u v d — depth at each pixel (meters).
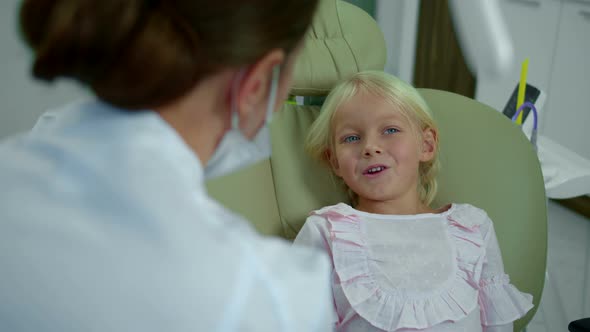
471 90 2.61
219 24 0.40
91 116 0.43
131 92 0.40
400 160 1.12
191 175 0.41
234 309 0.36
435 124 1.19
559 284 2.05
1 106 1.64
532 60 2.72
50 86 0.43
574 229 2.46
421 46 2.61
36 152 0.41
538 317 1.81
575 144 2.74
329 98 1.18
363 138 1.12
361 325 1.02
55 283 0.35
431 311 1.01
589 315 1.89
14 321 0.35
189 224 0.37
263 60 0.44
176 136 0.42
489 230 1.14
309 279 0.41
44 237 0.36
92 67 0.40
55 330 0.35
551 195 1.37
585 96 2.66
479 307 1.08
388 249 1.07
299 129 1.24
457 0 0.59
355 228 1.09
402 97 1.15
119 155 0.39
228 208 1.10
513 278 1.16
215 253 0.37
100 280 0.35
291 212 1.18
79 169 0.39
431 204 1.23
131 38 0.39
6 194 0.38
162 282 0.35
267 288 0.38
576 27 2.62
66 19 0.37
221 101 0.46
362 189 1.12
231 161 0.56
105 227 0.36
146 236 0.36
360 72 1.20
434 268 1.05
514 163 1.22
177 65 0.40
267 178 1.18
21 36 0.42
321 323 0.42
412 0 2.57
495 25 0.57
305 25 0.46
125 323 0.35
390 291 1.02
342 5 1.28
